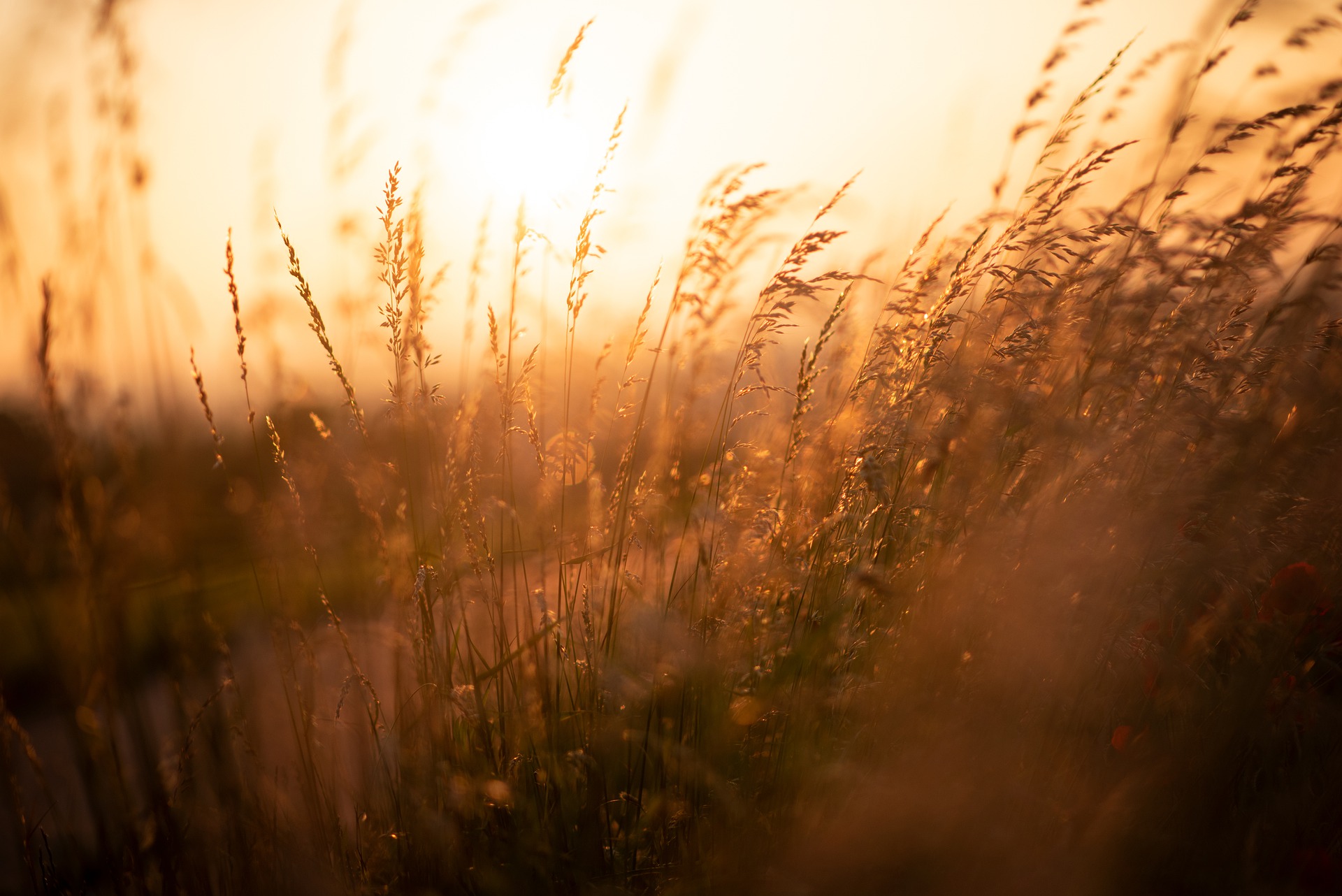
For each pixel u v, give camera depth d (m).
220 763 0.60
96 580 0.56
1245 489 0.60
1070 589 0.60
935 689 0.61
